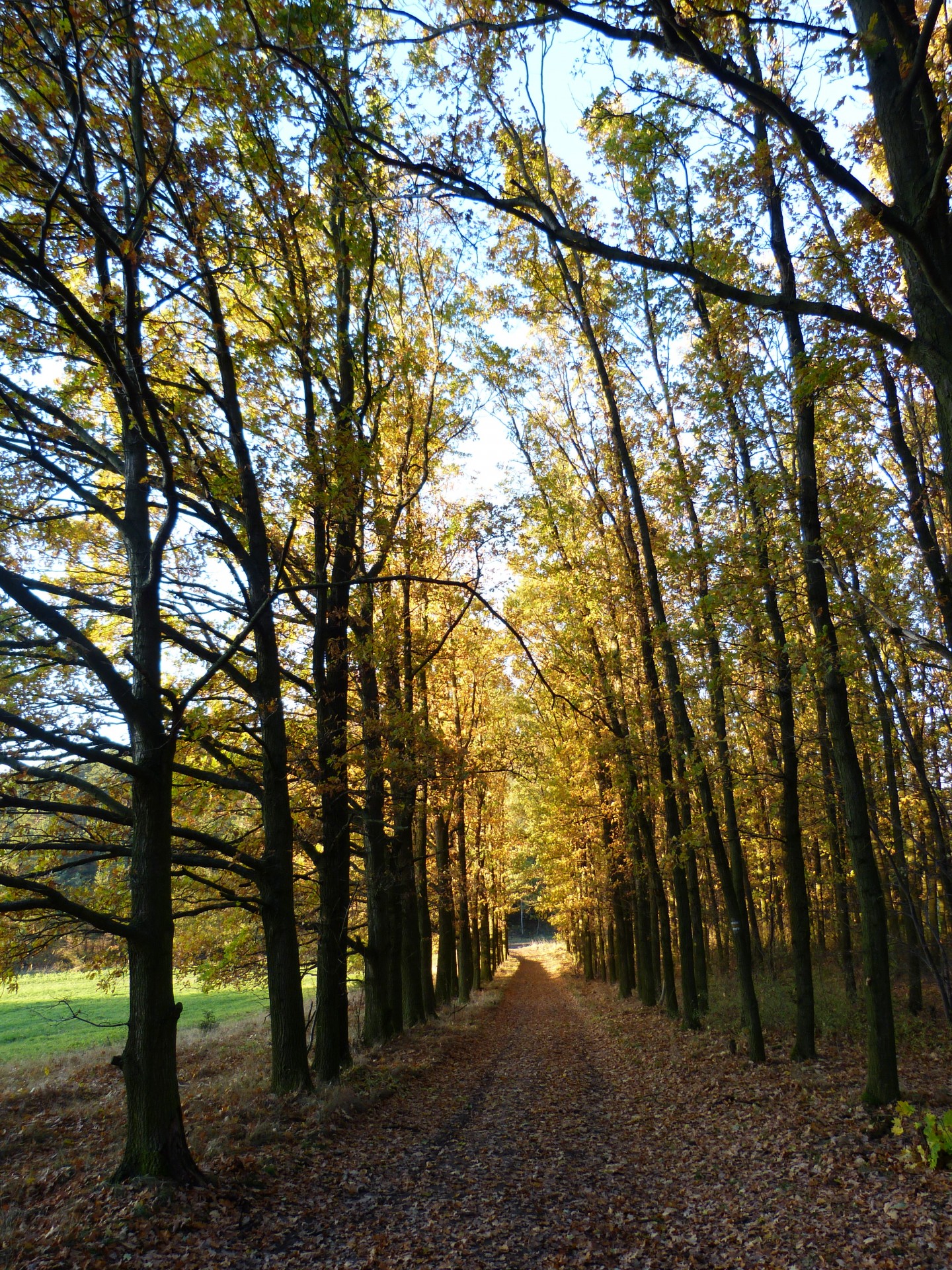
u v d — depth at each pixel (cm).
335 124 500
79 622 1128
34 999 3112
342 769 1196
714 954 3306
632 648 1875
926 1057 1102
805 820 1809
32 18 594
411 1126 949
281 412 1019
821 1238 554
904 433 1121
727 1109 952
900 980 1920
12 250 620
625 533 1644
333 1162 779
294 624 1365
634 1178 750
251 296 1084
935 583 907
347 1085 1034
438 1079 1270
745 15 443
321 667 1216
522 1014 2466
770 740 1530
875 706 1312
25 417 814
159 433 706
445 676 2072
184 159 724
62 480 820
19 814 903
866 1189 625
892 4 397
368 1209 661
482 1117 1027
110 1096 1306
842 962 1720
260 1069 1280
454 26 468
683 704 1333
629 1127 953
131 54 639
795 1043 1196
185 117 762
